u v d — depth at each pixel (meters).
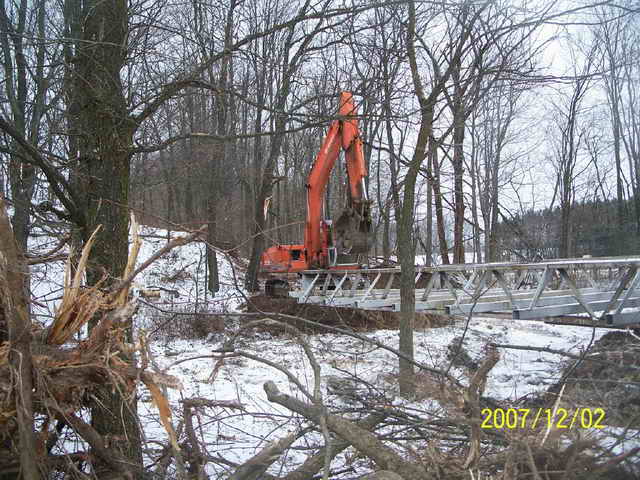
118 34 3.83
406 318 6.47
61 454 2.84
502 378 5.46
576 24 3.78
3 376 2.29
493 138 20.61
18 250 2.98
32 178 4.48
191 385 6.48
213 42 4.13
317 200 12.93
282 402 2.72
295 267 15.03
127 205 3.87
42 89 4.52
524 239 21.94
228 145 11.55
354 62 4.70
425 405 3.75
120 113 3.78
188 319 9.88
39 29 4.66
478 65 4.88
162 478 2.95
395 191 8.14
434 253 26.16
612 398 3.01
